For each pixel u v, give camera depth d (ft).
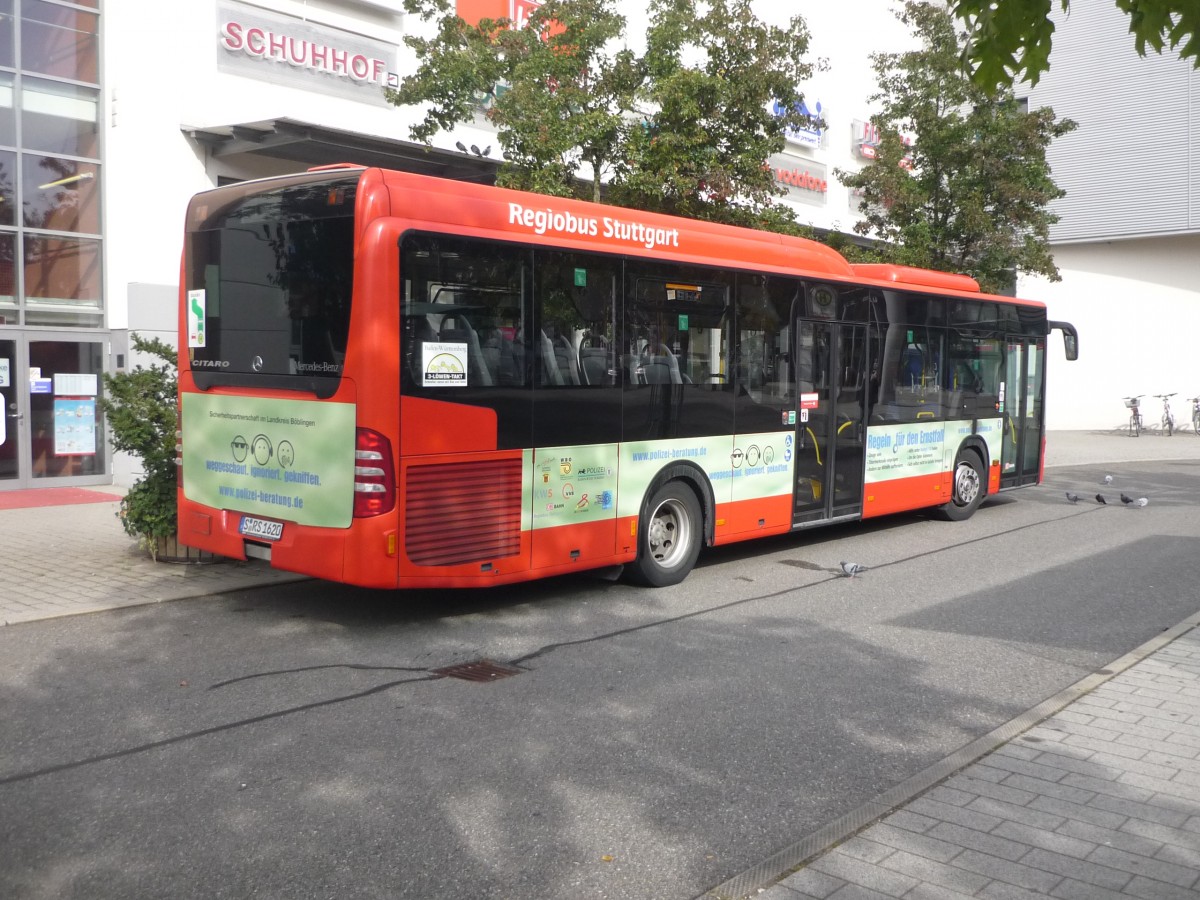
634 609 27.76
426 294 23.56
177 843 13.74
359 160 50.11
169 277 46.62
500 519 25.35
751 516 33.32
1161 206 98.58
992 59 12.72
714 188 43.24
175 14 45.44
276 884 12.67
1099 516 47.24
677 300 30.09
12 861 13.19
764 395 33.47
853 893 12.42
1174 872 13.01
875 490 39.11
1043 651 24.16
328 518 23.49
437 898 12.42
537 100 40.75
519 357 25.64
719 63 44.01
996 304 46.44
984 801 15.19
